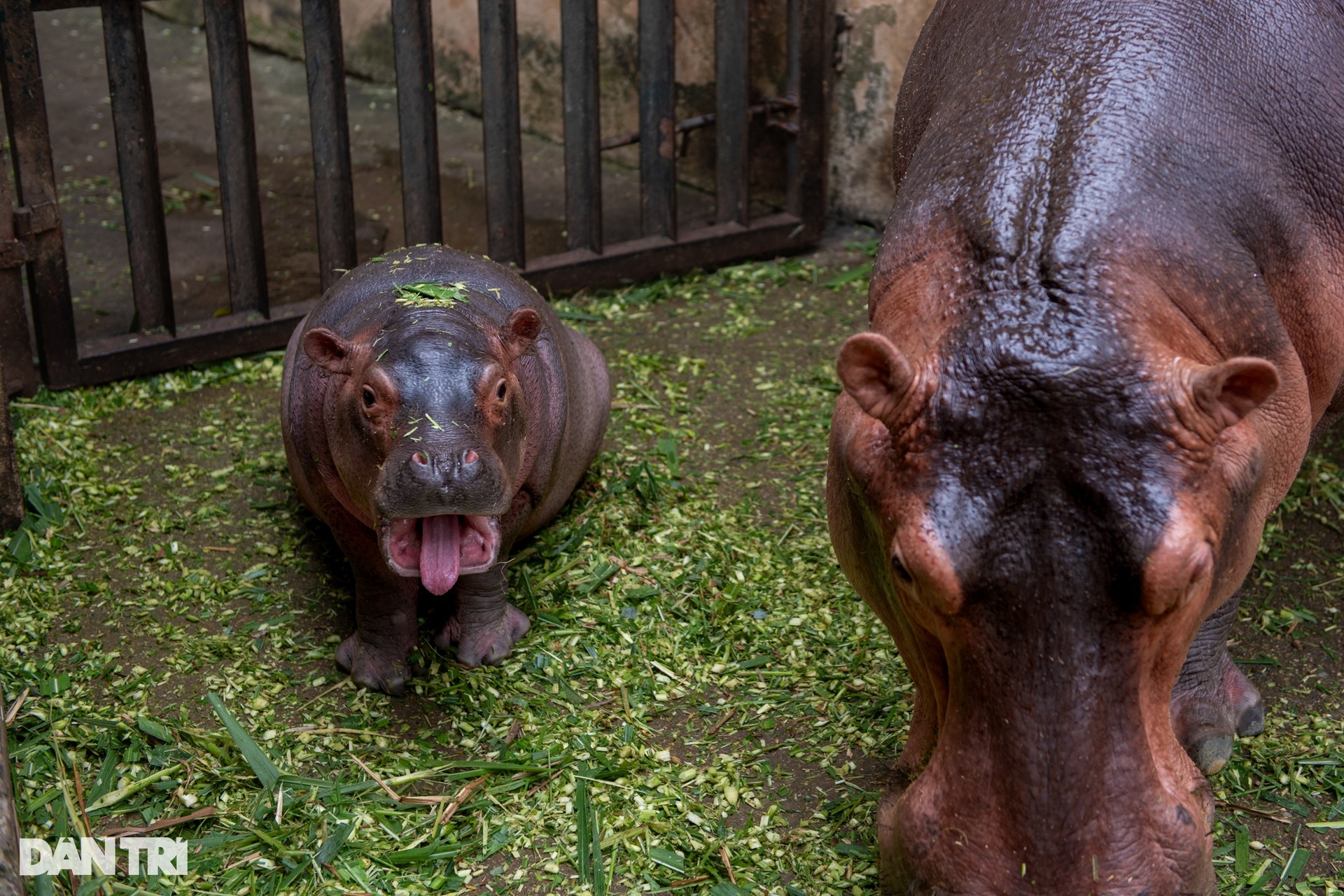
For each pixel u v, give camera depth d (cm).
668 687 443
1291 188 329
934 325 285
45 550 516
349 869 366
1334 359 346
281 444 597
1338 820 379
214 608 488
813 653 455
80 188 897
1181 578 243
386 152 959
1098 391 258
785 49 805
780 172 829
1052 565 248
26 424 599
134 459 582
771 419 610
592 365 540
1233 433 271
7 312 609
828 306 729
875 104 808
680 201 881
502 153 693
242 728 414
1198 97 322
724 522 531
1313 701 429
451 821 384
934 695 308
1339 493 540
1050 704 248
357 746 418
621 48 918
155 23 1248
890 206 821
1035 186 299
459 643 461
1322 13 351
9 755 401
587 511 535
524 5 963
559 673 451
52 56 1157
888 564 286
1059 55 330
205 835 378
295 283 763
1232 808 384
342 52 640
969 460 258
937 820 263
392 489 371
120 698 437
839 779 398
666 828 379
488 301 464
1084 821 248
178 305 730
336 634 475
